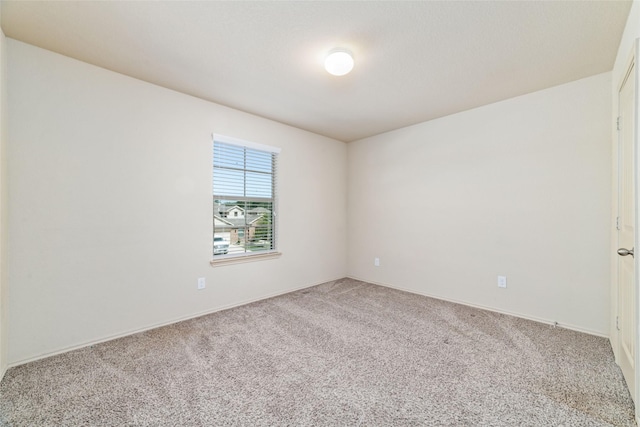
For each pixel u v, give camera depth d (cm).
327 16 170
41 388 168
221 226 313
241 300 323
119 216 239
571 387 169
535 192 272
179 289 275
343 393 164
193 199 285
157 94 260
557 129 259
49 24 178
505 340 231
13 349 192
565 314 256
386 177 405
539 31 183
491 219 301
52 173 207
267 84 258
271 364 195
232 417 145
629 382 165
